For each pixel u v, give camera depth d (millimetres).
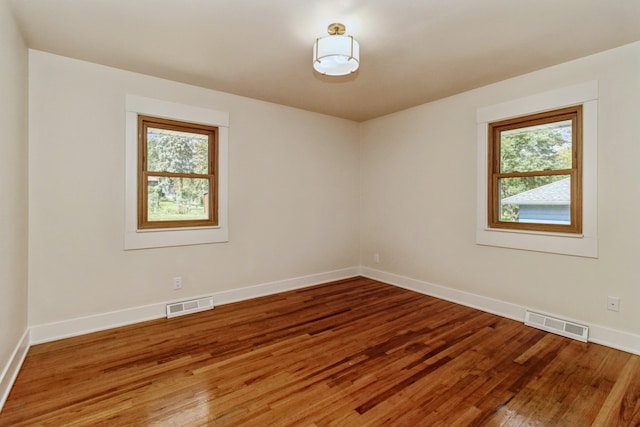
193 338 2623
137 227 2984
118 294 2891
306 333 2729
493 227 3252
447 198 3639
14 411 1702
